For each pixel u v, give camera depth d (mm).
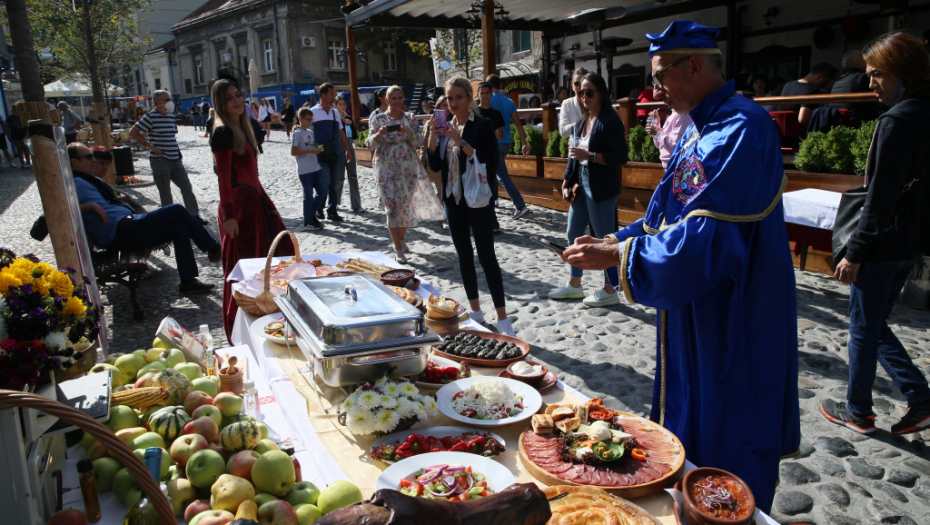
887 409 3387
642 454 1603
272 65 36906
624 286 1688
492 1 8672
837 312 4793
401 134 6309
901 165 2609
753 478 1793
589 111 4762
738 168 1616
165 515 1188
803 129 7406
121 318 5316
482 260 4359
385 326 1935
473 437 1729
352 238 7969
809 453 3023
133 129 8109
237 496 1506
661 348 1991
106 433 1140
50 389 1574
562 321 4848
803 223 5094
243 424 1756
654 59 1856
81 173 5598
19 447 1300
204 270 6793
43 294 1646
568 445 1659
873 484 2779
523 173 9805
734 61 12586
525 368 2178
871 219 2721
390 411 1752
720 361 1789
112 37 20297
